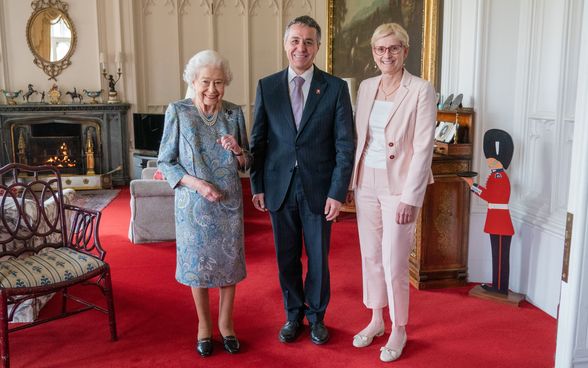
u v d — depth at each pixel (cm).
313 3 880
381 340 300
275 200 277
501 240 353
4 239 305
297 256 293
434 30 489
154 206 497
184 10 852
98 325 321
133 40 823
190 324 323
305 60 264
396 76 270
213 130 271
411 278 393
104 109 809
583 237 206
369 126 276
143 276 409
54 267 279
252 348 292
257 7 869
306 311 298
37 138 809
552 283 332
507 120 380
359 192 284
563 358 216
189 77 266
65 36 807
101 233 538
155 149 784
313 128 269
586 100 201
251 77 884
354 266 432
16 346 294
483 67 374
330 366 272
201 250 271
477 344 296
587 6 201
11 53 796
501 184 347
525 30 365
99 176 790
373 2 653
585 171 202
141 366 273
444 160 372
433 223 376
